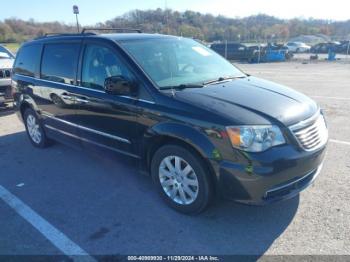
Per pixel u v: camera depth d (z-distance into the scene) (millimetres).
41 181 4297
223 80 3918
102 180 4262
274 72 19125
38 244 3010
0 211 3584
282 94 3572
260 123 2881
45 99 4934
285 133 2938
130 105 3531
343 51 40188
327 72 18375
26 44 5594
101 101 3875
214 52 4793
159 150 3410
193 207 3268
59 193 3951
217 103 3125
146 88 3434
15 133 6578
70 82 4402
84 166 4742
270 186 2850
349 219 3180
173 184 3416
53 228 3244
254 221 3225
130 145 3707
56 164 4852
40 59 5059
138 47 3912
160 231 3135
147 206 3580
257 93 3484
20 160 5066
